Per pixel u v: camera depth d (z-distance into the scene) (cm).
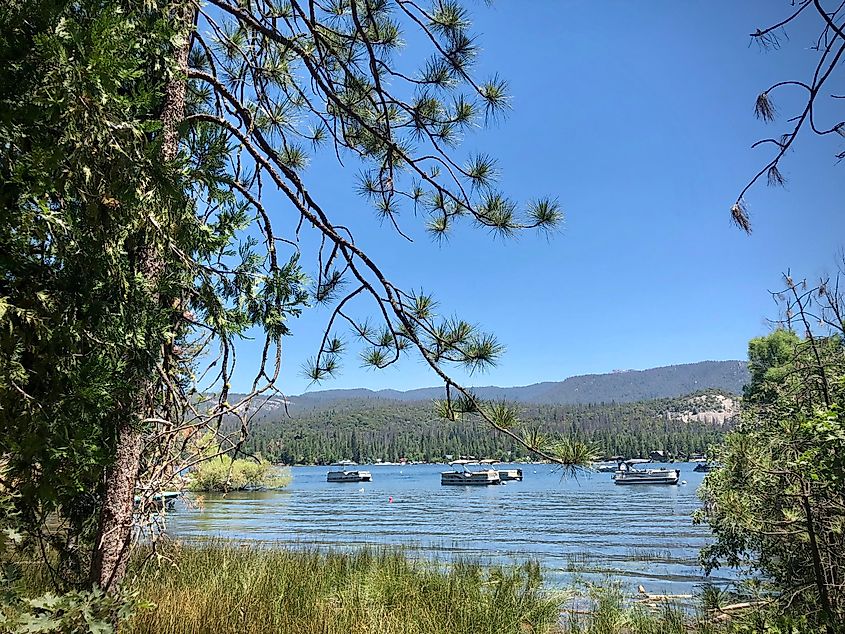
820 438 466
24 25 136
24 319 162
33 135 146
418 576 1018
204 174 211
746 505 622
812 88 198
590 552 1916
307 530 2533
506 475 8306
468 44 358
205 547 1179
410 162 362
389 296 354
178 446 268
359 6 373
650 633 798
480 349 320
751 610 664
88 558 268
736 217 222
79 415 177
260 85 371
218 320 258
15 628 151
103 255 172
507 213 362
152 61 195
